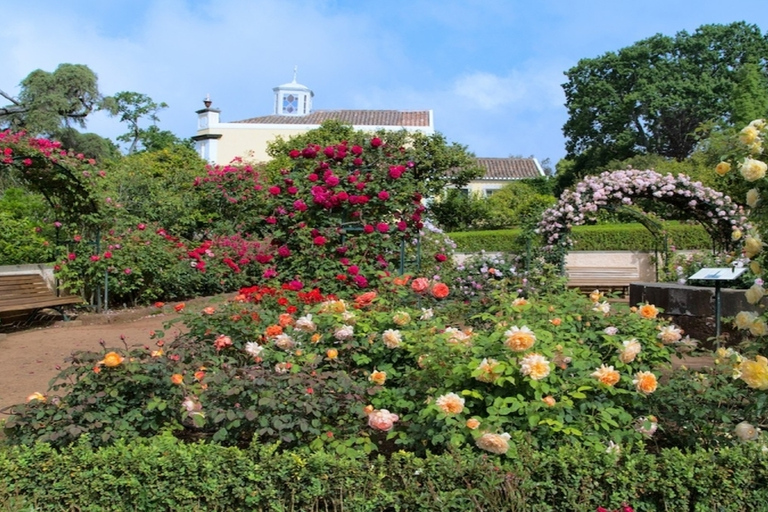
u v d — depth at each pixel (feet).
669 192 28.63
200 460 9.23
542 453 9.04
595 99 107.04
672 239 51.29
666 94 100.17
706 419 10.74
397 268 24.57
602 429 10.18
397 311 12.91
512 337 9.79
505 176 105.50
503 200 74.95
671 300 23.71
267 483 9.07
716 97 99.35
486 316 12.68
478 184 104.37
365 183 23.53
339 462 9.04
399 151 25.36
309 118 103.14
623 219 54.90
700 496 8.75
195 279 37.06
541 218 28.91
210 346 13.24
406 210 24.30
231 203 50.57
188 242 42.45
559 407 9.85
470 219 67.67
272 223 23.15
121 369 10.65
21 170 29.35
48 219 39.37
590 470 8.79
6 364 21.35
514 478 8.57
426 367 11.03
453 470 8.71
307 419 10.43
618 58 106.93
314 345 12.41
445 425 9.66
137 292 35.81
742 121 78.95
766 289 11.32
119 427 10.37
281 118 103.71
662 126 103.96
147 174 51.57
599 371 10.34
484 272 27.55
